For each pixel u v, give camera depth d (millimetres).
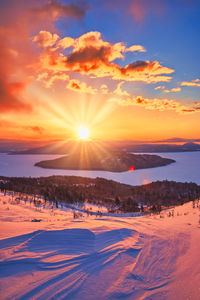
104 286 2875
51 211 16047
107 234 5656
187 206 14117
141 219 9086
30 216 11273
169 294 2686
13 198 19844
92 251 4305
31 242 4645
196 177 90500
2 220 8836
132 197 38344
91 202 30859
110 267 3535
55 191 32844
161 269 3496
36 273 3215
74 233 5512
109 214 19141
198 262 3705
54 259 3791
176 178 88625
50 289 2752
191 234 5754
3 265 3443
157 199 35188
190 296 2619
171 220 8461
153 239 5340
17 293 2615
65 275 3184
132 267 3570
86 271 3350
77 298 2559
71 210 20203
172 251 4395
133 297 2627
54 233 5391
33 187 37750
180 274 3275
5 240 4758
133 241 5141
